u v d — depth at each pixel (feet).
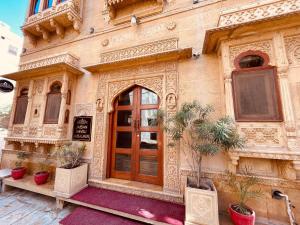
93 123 13.44
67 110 14.08
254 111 8.18
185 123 8.98
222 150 9.33
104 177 12.44
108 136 13.21
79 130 13.73
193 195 7.68
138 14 13.76
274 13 8.32
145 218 8.20
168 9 12.96
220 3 11.34
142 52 12.76
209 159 9.64
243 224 7.11
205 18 11.55
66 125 13.83
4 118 26.43
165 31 12.60
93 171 12.59
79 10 16.53
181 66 11.41
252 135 8.09
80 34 16.31
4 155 16.51
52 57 14.67
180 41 11.87
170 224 7.72
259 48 8.70
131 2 14.30
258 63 8.75
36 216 9.79
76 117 14.11
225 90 8.87
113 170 12.97
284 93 7.75
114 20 14.65
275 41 8.36
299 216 7.55
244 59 9.00
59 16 15.81
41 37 18.61
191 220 7.46
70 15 15.31
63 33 17.12
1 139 27.12
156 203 9.57
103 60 14.12
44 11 16.81
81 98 14.42
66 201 11.25
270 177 8.13
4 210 10.43
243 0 10.80
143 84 12.32
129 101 13.32
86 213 9.35
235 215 7.39
